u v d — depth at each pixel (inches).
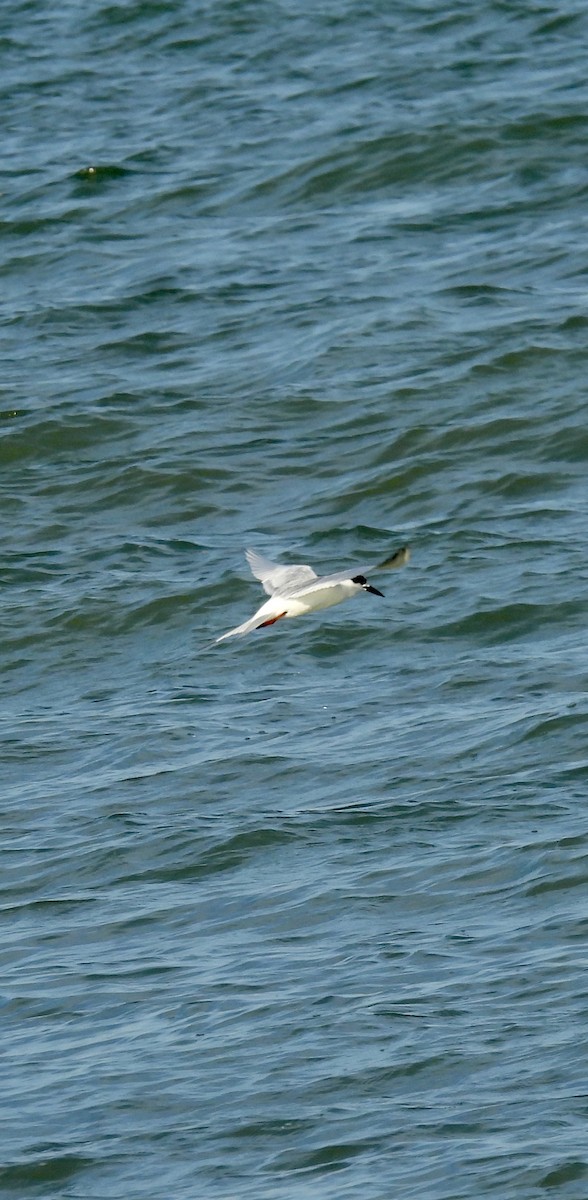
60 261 1160.2
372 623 770.8
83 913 586.9
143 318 1073.5
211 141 1295.5
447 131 1237.1
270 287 1091.9
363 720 697.0
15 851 631.2
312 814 629.9
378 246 1128.2
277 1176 447.5
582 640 738.8
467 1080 474.3
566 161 1198.3
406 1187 435.8
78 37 1498.5
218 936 561.0
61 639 792.9
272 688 733.9
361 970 529.3
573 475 879.1
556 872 568.4
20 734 721.0
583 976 511.5
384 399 952.9
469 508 859.4
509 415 928.3
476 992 511.2
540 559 804.6
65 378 1011.3
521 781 635.5
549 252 1091.3
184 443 935.7
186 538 861.2
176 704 729.6
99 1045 510.3
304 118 1301.7
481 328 1011.9
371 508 869.8
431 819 615.8
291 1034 501.4
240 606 797.2
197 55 1441.9
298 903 573.0
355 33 1435.8
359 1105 470.6
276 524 864.9
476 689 709.9
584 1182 430.0
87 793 665.6
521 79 1312.7
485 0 1453.0
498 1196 429.4
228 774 665.6
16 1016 530.3
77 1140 469.4
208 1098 479.8
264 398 968.9
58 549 863.7
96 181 1253.1
